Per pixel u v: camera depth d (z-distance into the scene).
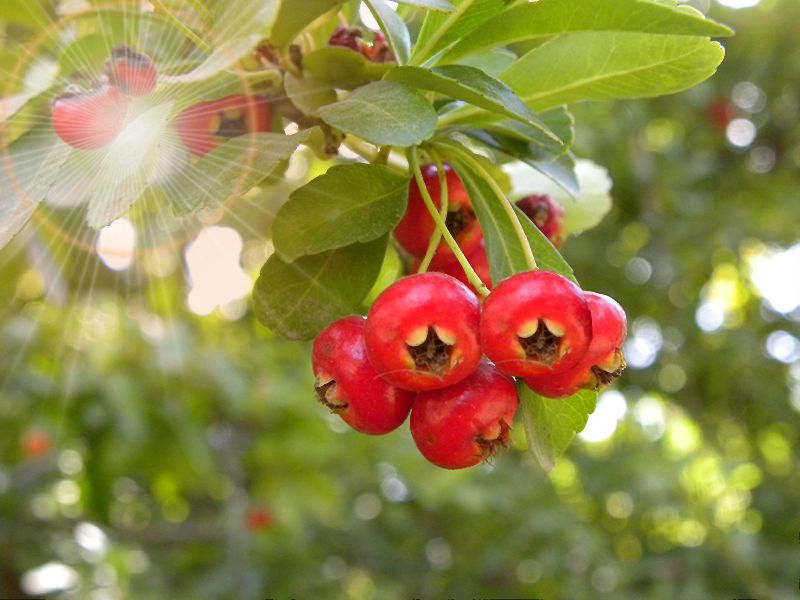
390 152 0.14
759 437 0.52
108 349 0.30
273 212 0.18
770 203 0.50
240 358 0.35
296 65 0.13
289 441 0.34
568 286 0.12
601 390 0.13
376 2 0.13
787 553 0.44
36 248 0.17
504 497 0.43
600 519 0.48
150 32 0.13
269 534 0.38
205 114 0.13
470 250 0.14
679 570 0.43
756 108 0.50
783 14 0.47
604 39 0.13
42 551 0.36
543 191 0.16
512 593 0.44
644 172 0.47
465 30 0.13
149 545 0.41
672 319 0.50
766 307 0.52
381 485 0.46
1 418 0.30
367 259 0.13
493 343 0.12
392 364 0.12
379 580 0.44
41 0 0.14
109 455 0.30
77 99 0.12
